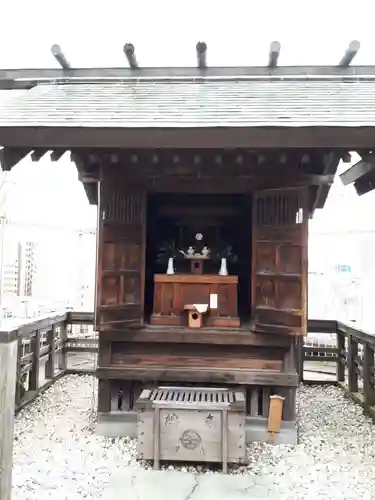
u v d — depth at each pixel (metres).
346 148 3.14
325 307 10.79
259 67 4.77
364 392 5.66
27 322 5.50
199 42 4.36
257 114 3.49
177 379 4.62
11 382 2.87
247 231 6.29
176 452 3.82
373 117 3.31
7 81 4.85
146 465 3.90
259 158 4.27
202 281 4.89
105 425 4.64
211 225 6.25
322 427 5.05
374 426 5.10
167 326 4.82
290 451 4.28
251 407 4.65
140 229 4.80
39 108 3.78
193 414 3.83
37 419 5.16
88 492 3.39
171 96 4.17
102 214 4.52
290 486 3.55
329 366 8.69
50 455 4.09
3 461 2.80
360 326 6.20
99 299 4.46
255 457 4.12
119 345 4.75
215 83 4.64
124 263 4.66
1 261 9.70
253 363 4.62
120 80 4.73
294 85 4.48
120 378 4.63
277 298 4.46
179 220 6.22
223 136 3.13
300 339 7.23
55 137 3.20
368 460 4.11
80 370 7.61
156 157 4.34
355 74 4.68
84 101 4.03
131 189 4.74
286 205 4.45
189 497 3.34
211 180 4.73
